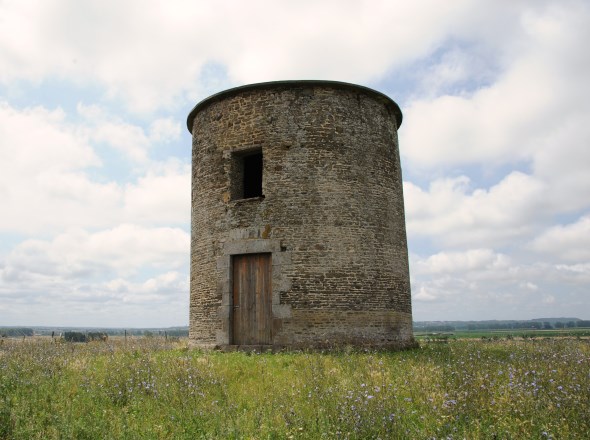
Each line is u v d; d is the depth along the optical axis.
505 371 8.45
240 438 5.65
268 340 12.52
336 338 12.20
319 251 12.59
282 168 13.02
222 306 12.98
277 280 12.48
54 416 6.28
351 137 13.52
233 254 13.08
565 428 5.28
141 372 8.69
